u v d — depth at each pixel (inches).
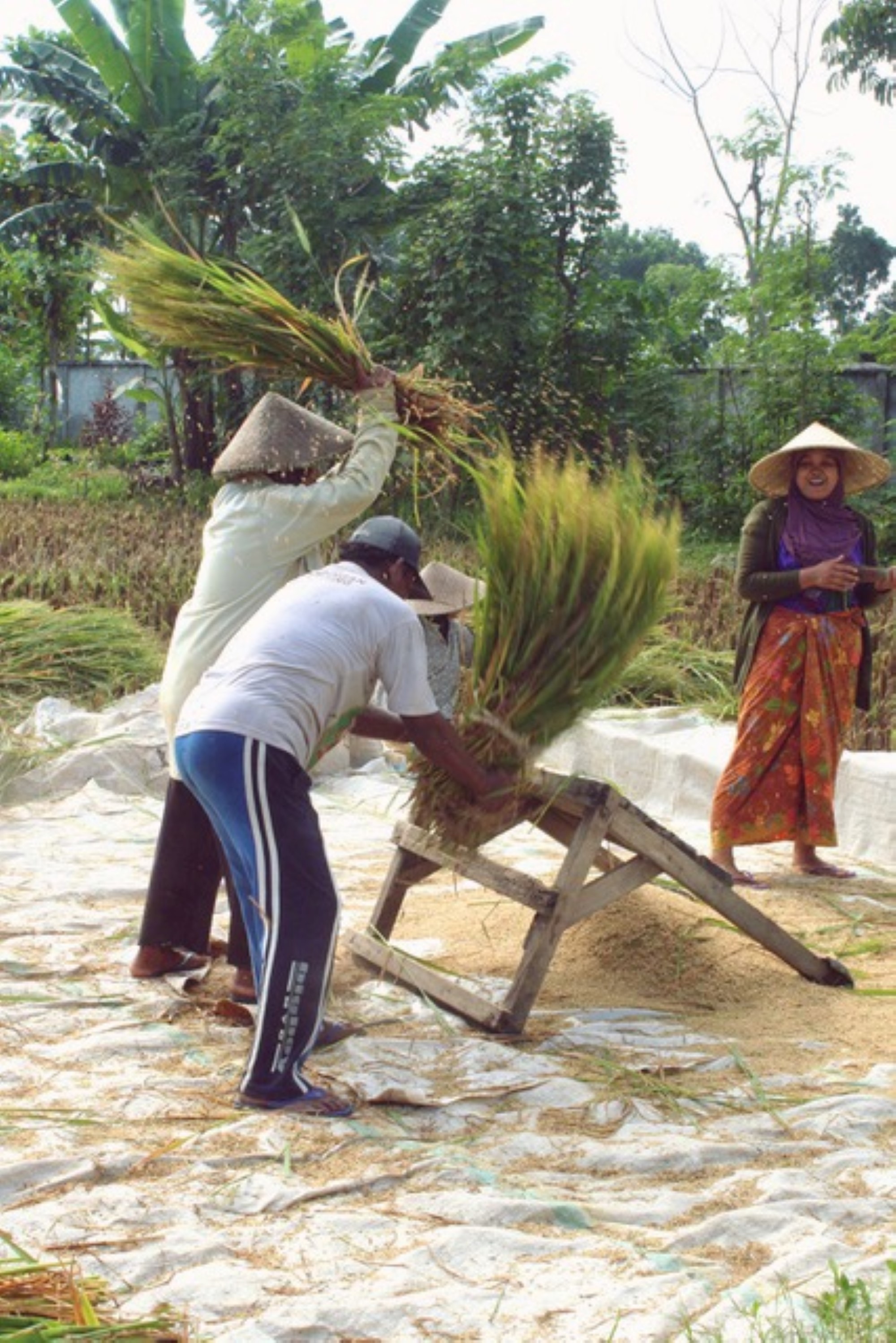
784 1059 161.3
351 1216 121.9
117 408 1111.0
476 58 782.5
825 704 231.3
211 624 171.3
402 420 179.5
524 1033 166.9
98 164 822.5
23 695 354.3
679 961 188.2
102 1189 127.3
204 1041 164.9
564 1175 133.0
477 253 665.0
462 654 220.1
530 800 171.8
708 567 538.6
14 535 544.1
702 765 290.0
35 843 256.7
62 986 181.2
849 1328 101.1
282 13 737.0
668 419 695.1
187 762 146.4
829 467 230.8
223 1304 108.4
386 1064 157.3
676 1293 109.4
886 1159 134.0
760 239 756.6
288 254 703.7
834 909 221.1
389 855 253.3
